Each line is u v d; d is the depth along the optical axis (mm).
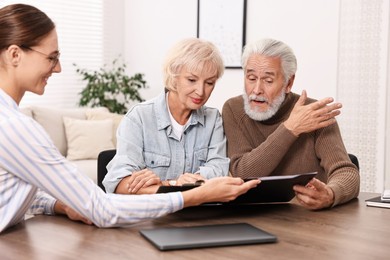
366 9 3742
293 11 4320
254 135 2186
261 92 2059
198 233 1392
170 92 2059
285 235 1435
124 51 5871
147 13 5594
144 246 1315
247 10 4652
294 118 1952
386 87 3668
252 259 1225
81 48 5551
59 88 5406
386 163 3701
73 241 1355
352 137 3867
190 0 5137
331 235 1441
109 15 5742
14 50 1360
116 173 1908
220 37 4867
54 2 5270
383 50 3668
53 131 4727
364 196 1991
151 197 1475
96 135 4758
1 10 1374
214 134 2143
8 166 1364
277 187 1648
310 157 2105
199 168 2094
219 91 4918
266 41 2062
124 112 5484
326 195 1735
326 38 4117
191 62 1895
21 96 1447
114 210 1428
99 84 5258
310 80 4242
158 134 2053
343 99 3914
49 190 1394
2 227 1408
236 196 1539
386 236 1439
